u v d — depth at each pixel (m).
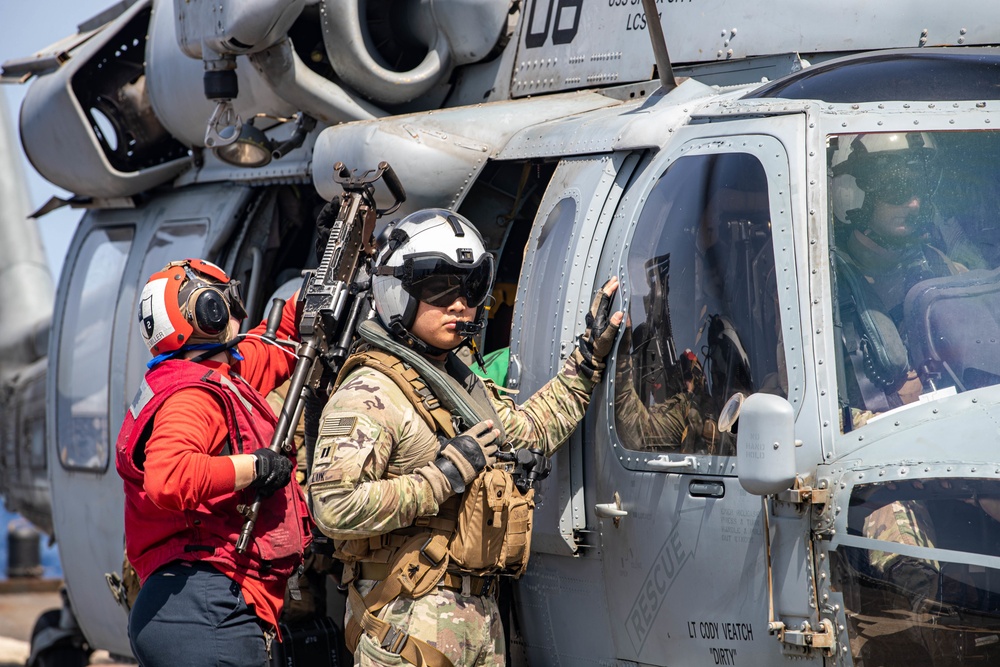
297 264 16.92
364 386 9.55
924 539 8.31
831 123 9.70
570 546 10.66
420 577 9.55
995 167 9.50
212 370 10.20
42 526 27.47
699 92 11.57
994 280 9.07
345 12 14.20
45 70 19.28
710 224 9.95
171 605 9.85
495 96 14.64
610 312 10.61
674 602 9.73
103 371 17.91
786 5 12.07
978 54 10.57
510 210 13.27
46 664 22.20
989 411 8.44
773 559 8.95
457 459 9.34
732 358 9.47
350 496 9.12
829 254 9.22
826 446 8.75
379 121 13.10
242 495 10.01
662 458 9.84
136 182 17.88
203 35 13.70
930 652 8.34
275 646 11.98
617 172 11.30
